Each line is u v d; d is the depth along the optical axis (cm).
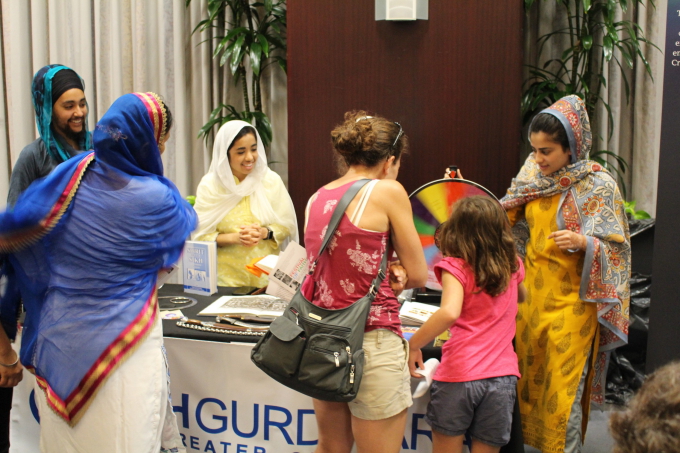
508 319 177
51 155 204
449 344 174
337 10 284
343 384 143
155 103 148
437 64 282
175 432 169
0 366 156
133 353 146
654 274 240
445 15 278
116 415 144
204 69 380
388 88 286
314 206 158
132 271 146
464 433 173
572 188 206
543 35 341
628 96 325
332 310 147
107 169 143
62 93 201
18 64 387
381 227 149
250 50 339
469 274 170
